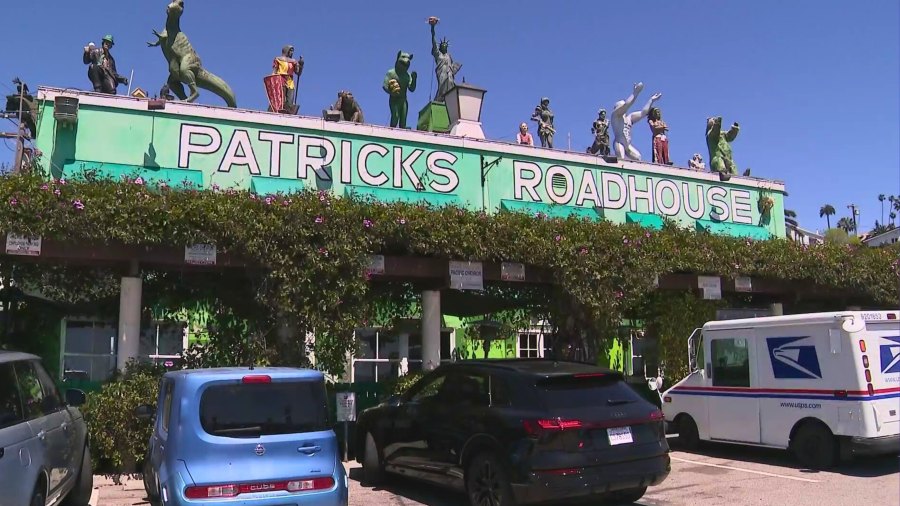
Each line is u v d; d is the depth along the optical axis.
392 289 13.09
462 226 11.26
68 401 7.41
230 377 6.11
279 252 10.05
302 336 10.46
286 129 14.82
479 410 7.47
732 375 11.38
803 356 10.37
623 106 18.94
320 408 6.33
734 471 10.15
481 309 14.66
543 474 6.65
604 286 12.00
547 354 14.11
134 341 10.52
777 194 20.02
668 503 8.14
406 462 8.47
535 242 11.62
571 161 17.22
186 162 13.99
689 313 14.72
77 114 13.28
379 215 10.74
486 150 16.36
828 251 14.76
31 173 9.41
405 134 15.66
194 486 5.64
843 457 9.84
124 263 10.98
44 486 6.04
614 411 7.18
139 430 9.62
